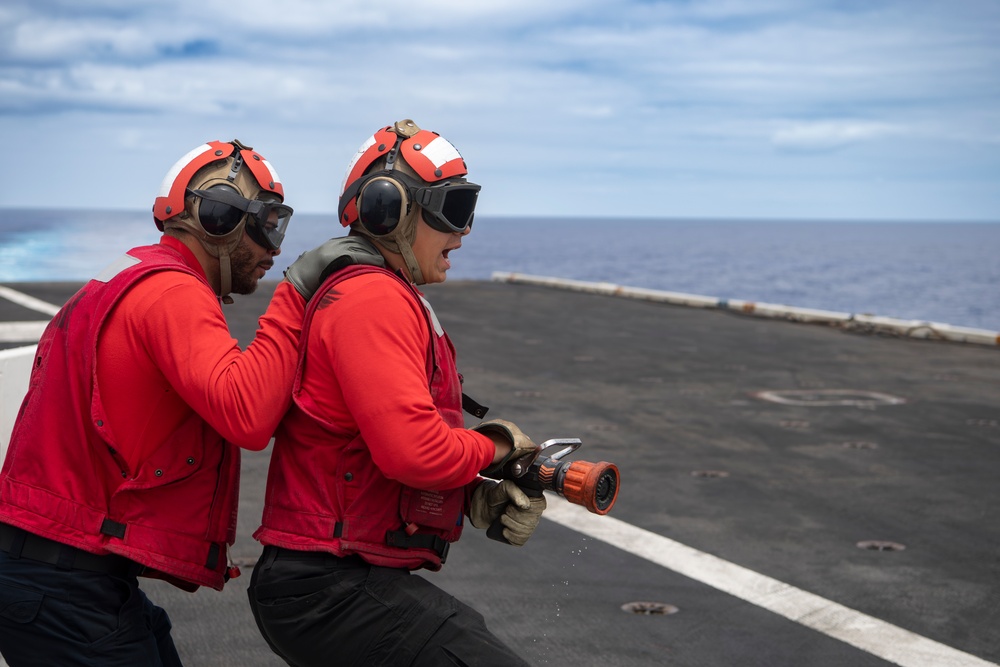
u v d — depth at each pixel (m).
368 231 2.20
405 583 2.14
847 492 6.48
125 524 2.19
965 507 6.17
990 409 9.33
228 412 2.05
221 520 2.29
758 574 4.93
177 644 3.96
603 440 7.86
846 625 4.31
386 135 2.22
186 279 2.18
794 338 14.36
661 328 15.27
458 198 2.21
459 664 2.08
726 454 7.49
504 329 14.79
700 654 3.98
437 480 2.02
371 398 1.99
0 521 2.17
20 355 4.52
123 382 2.16
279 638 2.17
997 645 4.11
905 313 109.88
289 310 2.15
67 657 2.18
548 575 4.88
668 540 5.45
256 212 2.30
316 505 2.13
